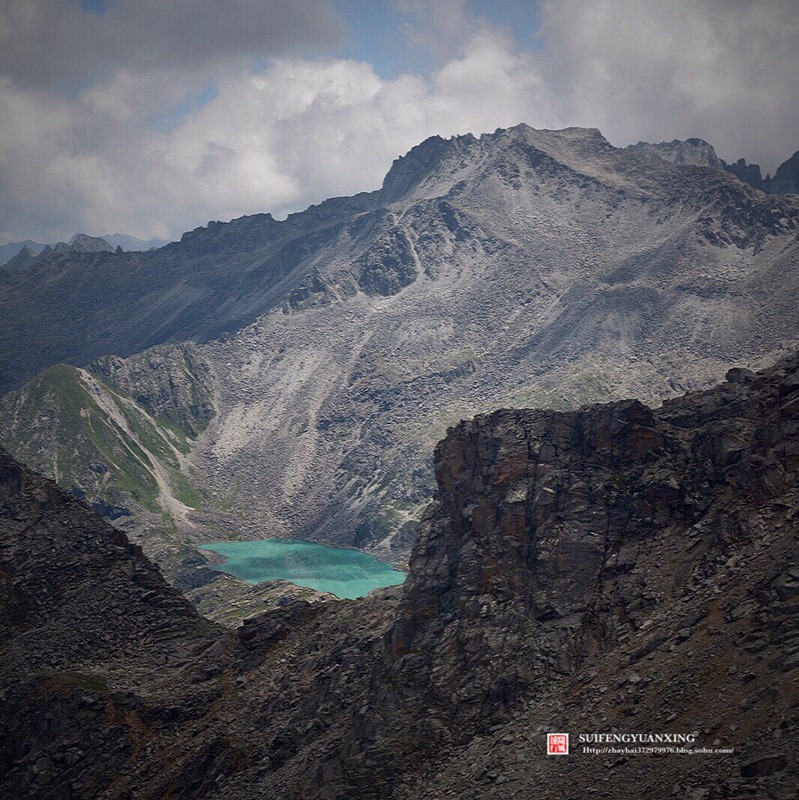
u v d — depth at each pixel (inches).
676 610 4813.0
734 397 5841.5
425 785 4815.5
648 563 5231.3
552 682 4943.4
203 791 6063.0
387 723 5329.7
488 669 5167.3
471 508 5954.7
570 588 5324.8
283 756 5920.3
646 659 4606.3
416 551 6181.1
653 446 5728.3
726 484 5359.3
